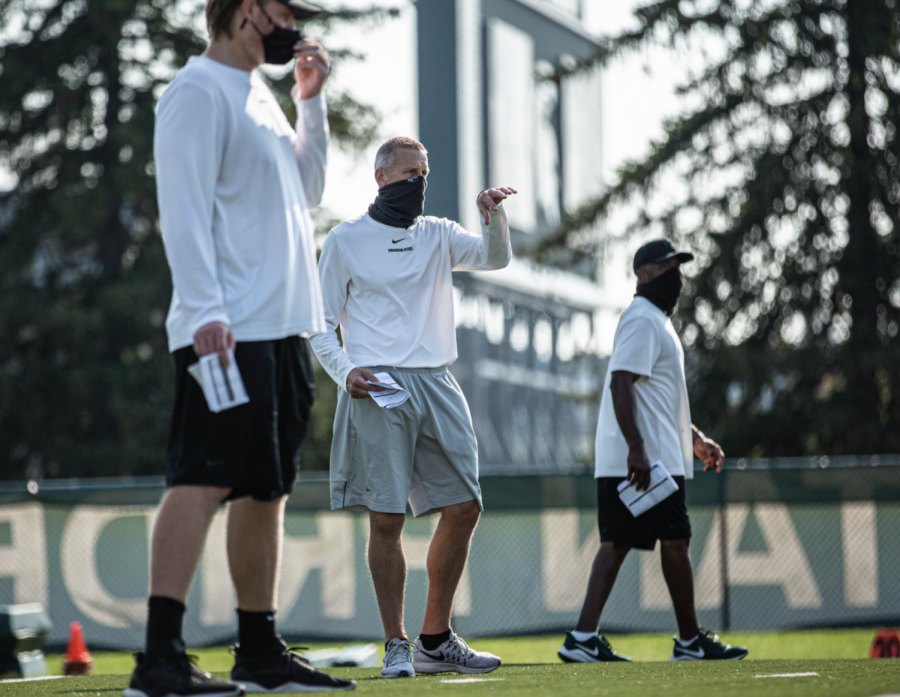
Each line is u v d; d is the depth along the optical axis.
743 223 62.00
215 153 9.94
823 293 60.25
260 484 9.87
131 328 77.44
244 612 10.70
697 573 33.19
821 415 58.19
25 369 76.31
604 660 19.34
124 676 15.73
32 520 34.50
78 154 79.31
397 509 14.99
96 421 78.38
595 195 67.31
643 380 19.28
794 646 30.72
